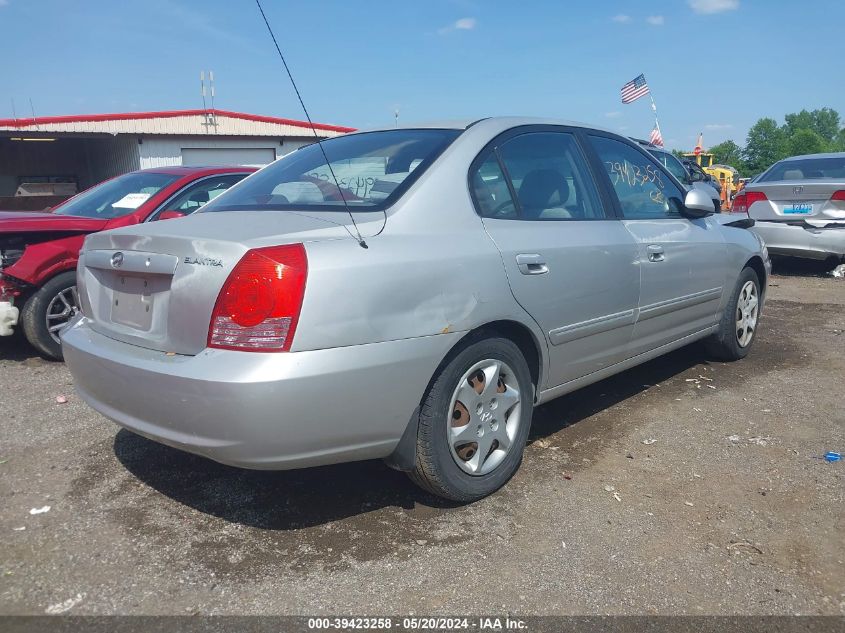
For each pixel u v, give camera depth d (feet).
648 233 13.66
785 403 14.85
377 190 10.32
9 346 19.85
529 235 11.05
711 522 10.07
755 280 18.02
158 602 8.25
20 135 67.46
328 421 8.53
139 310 9.50
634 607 8.23
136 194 20.08
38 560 9.08
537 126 12.55
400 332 8.98
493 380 10.52
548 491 10.97
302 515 10.23
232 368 8.14
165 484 11.17
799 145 254.06
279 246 8.48
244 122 78.13
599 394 15.49
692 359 18.15
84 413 14.30
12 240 17.35
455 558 9.15
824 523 10.05
